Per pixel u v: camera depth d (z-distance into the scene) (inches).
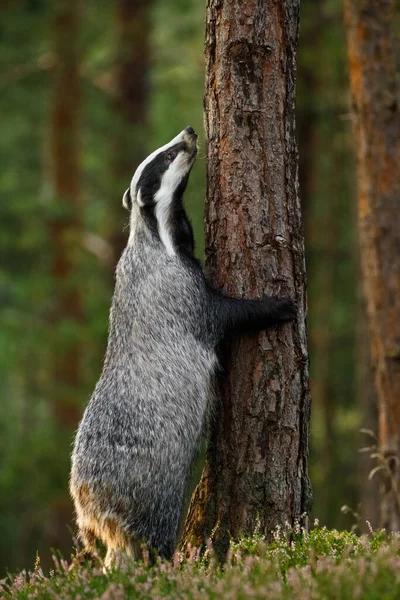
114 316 398.9
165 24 1177.4
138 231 403.5
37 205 936.9
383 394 542.0
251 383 375.2
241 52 367.2
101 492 373.4
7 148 1055.6
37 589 325.4
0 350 852.0
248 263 371.9
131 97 993.5
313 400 1009.5
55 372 942.4
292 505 374.0
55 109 989.2
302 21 833.5
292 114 374.3
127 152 983.6
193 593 286.7
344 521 900.0
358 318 776.3
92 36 1034.1
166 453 371.2
